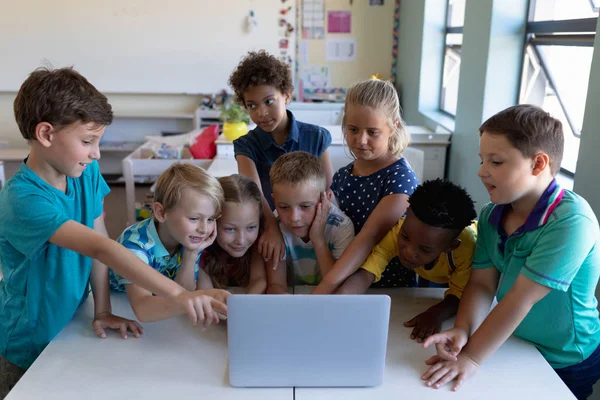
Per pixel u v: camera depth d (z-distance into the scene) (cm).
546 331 107
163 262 117
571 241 93
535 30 238
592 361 111
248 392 92
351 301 88
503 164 94
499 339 97
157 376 96
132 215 314
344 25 455
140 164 307
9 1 443
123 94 482
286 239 134
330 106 436
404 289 132
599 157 150
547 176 97
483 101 257
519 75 254
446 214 103
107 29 454
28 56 457
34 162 102
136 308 110
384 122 124
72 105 93
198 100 485
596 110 152
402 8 440
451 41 360
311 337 90
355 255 117
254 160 179
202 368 99
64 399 90
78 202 112
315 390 93
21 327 112
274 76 163
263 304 88
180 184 106
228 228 121
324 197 124
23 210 97
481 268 113
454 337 101
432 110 384
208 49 459
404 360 102
